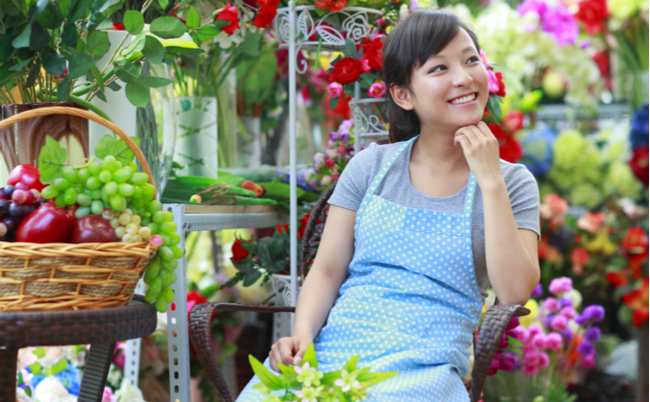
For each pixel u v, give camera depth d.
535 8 3.07
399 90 1.39
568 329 2.28
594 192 3.17
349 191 1.39
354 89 1.77
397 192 1.35
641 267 2.91
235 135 2.19
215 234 2.67
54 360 1.73
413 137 1.45
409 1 1.78
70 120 1.23
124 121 1.42
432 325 1.21
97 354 1.27
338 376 1.02
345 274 1.40
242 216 1.77
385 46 1.38
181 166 1.94
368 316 1.23
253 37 1.98
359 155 1.44
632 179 3.13
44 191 1.01
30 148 1.20
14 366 0.98
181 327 1.43
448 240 1.25
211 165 1.97
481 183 1.21
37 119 1.20
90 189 1.03
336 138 2.03
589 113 3.41
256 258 1.90
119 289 1.03
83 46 1.20
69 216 1.02
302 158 2.59
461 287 1.25
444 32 1.27
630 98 3.45
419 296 1.24
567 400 2.33
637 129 3.04
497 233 1.18
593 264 3.02
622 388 2.79
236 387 2.43
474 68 1.27
